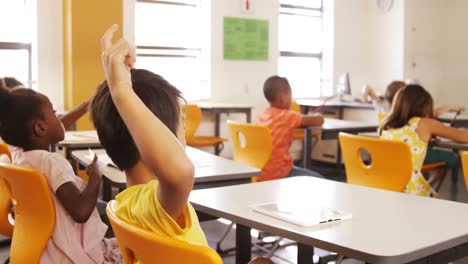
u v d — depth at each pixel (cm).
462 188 552
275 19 720
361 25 800
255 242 359
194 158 280
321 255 317
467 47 821
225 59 682
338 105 705
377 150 275
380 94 750
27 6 568
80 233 177
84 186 183
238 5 686
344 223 145
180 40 667
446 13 817
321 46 792
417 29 782
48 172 177
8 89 196
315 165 725
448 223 146
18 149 194
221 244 362
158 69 658
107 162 258
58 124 194
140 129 90
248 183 224
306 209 157
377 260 117
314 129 461
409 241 128
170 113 107
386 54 788
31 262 177
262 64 714
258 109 716
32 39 570
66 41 564
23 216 183
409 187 309
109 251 180
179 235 101
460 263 304
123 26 582
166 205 99
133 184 115
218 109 613
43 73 565
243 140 412
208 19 669
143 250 93
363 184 288
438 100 830
